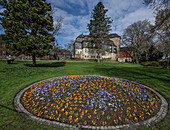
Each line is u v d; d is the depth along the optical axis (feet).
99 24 98.68
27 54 39.52
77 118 9.30
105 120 9.25
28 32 40.19
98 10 97.91
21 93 14.97
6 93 14.76
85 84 17.58
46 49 42.11
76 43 144.56
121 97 13.10
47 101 12.21
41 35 41.52
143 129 8.19
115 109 10.66
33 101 12.36
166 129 8.17
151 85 19.94
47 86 16.96
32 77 25.43
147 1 20.22
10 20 35.94
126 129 8.18
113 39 173.58
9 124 8.32
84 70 39.14
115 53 167.63
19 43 36.29
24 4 36.27
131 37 104.88
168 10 19.29
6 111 10.20
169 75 29.40
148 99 13.20
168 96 14.83
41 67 45.21
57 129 7.98
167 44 51.98
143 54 118.83
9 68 34.24
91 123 8.87
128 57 149.59
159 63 71.72
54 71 35.35
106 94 13.80
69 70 38.70
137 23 97.55
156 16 22.22
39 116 9.75
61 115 9.86
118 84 18.17
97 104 11.47
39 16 38.93
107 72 34.86
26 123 8.54
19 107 11.17
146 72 35.14
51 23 45.01
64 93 14.23
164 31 25.58
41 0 41.73
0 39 37.45
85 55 133.49
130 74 31.30
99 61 101.81
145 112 10.69
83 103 11.71
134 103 12.14
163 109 11.36
